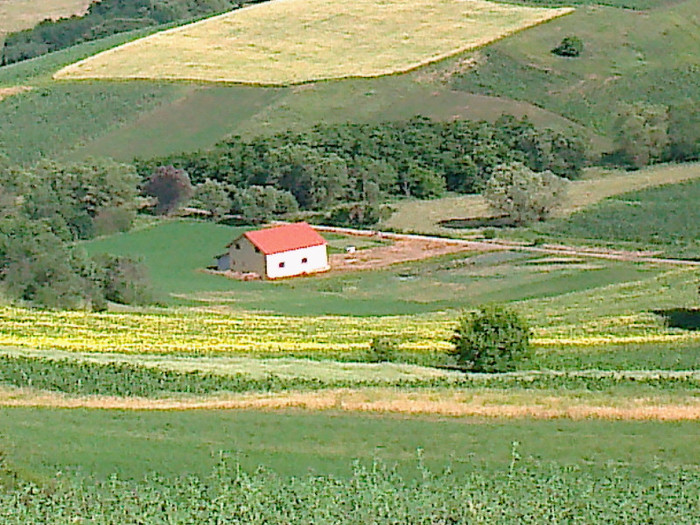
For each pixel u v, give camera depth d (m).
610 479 69.19
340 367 117.94
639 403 95.31
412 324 167.75
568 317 167.75
